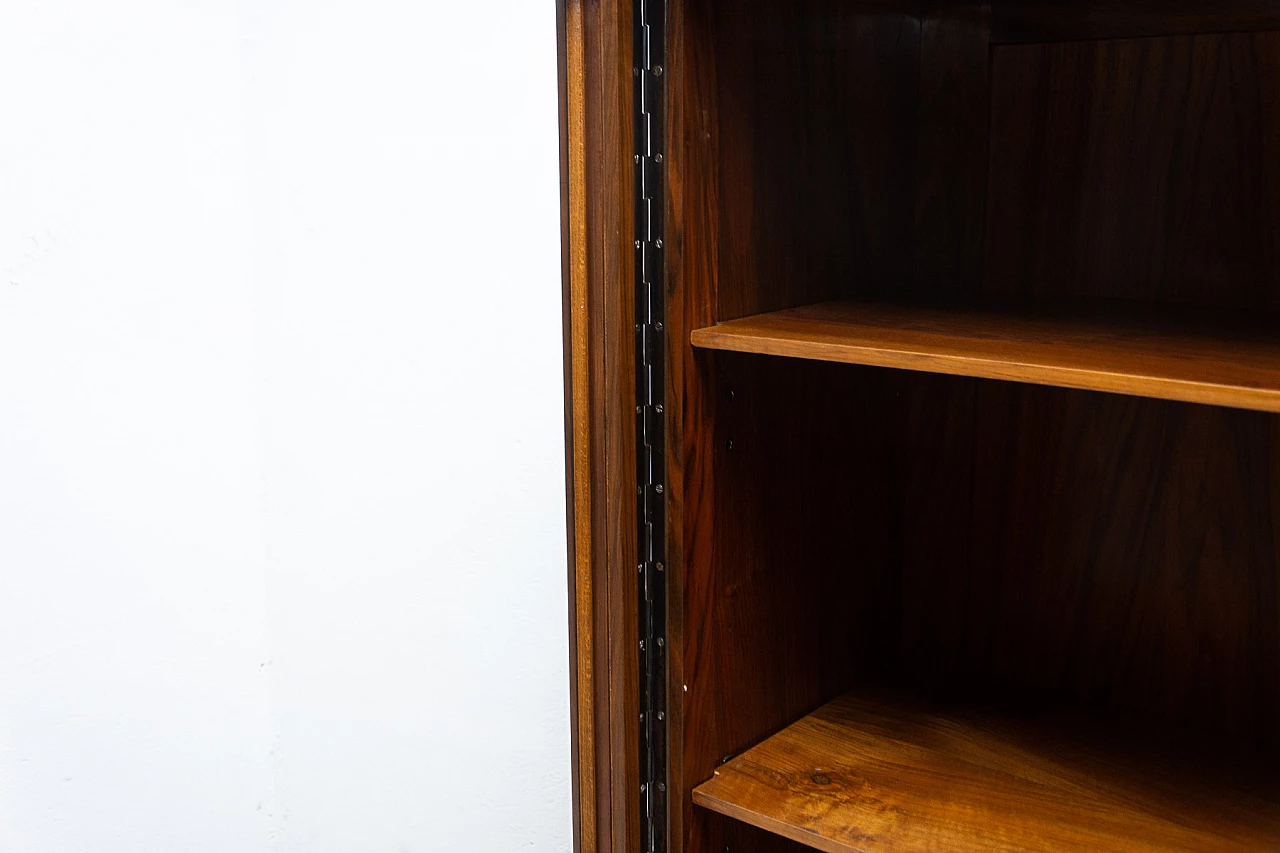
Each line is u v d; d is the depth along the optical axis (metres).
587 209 0.98
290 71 1.80
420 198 1.91
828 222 1.20
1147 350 0.95
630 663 1.05
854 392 1.29
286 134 1.82
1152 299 1.21
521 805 2.08
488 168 1.92
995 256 1.30
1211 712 1.22
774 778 1.12
